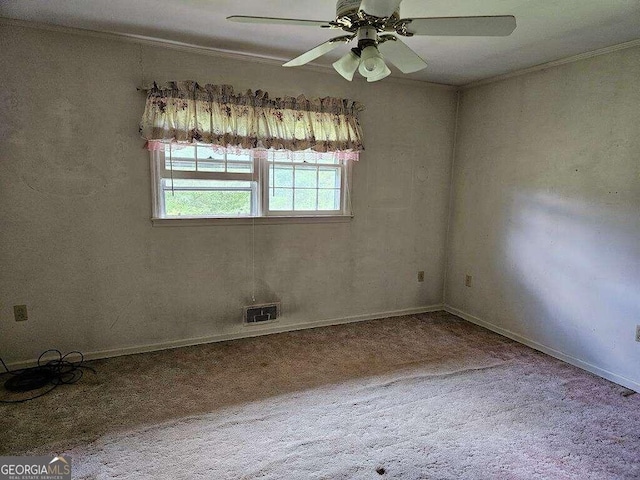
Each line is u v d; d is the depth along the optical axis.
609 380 2.78
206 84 2.98
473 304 3.93
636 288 2.62
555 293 3.14
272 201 3.42
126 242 2.93
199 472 1.83
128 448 1.98
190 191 3.13
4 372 2.69
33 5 2.23
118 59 2.75
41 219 2.69
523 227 3.38
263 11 2.29
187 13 2.32
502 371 2.90
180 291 3.14
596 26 2.37
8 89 2.52
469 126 3.89
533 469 1.89
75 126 2.70
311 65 3.28
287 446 2.03
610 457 1.99
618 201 2.69
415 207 4.00
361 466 1.89
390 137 3.76
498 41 2.64
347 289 3.80
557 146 3.07
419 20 1.56
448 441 2.09
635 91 2.56
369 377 2.78
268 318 3.49
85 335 2.90
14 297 2.68
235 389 2.58
